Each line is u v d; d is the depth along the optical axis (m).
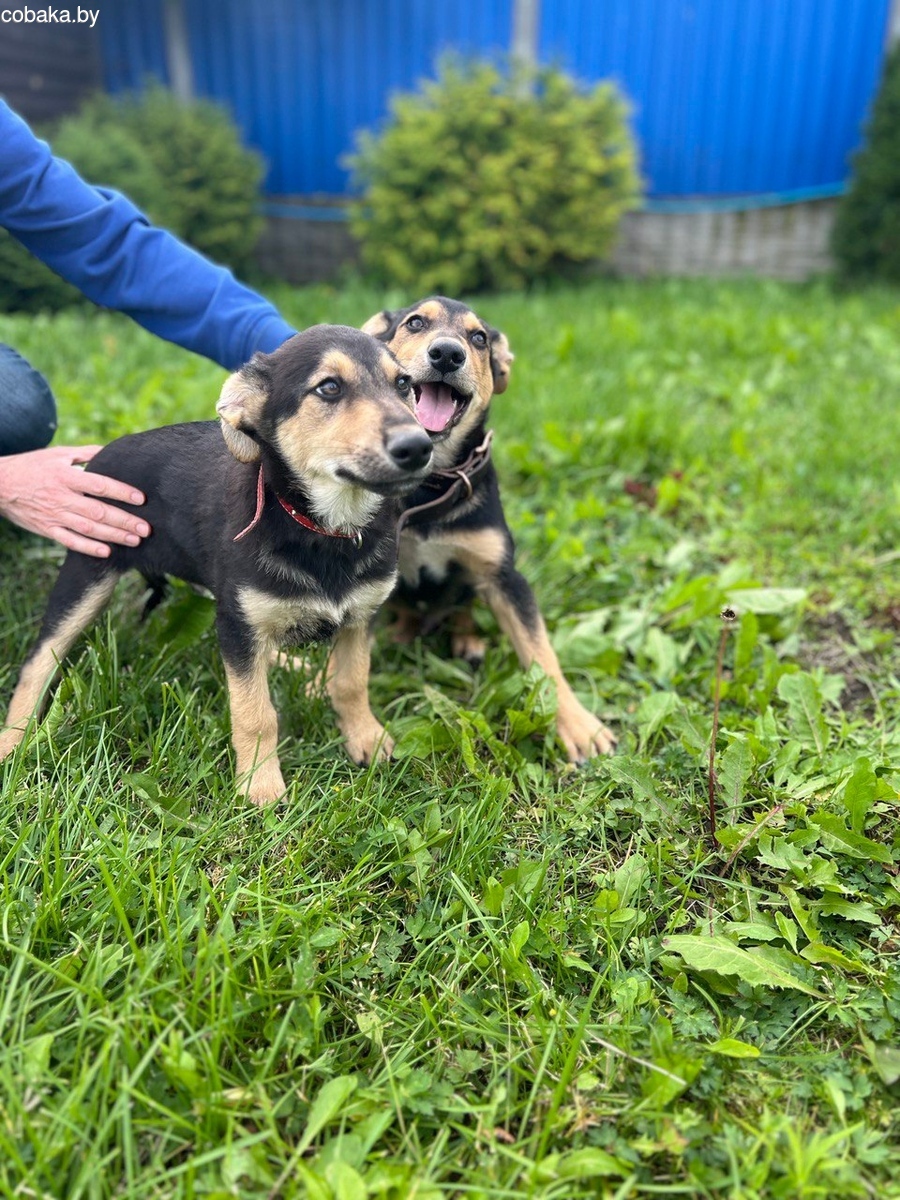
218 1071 0.56
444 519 1.00
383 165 3.35
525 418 1.73
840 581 1.26
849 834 0.76
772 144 3.73
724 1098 0.60
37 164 0.96
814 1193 0.53
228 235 3.46
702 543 1.38
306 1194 0.51
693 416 1.80
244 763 0.83
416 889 0.74
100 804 0.75
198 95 4.07
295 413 0.78
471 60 3.53
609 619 1.19
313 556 0.82
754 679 1.03
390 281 3.49
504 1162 0.55
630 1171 0.54
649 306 2.88
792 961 0.67
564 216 3.39
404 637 1.17
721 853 0.78
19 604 1.07
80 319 2.55
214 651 0.99
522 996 0.66
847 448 1.61
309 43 3.92
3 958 0.63
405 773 0.87
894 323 2.50
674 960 0.68
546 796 0.86
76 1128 0.51
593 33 3.77
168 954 0.61
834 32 3.54
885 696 1.04
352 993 0.65
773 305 2.80
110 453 0.94
